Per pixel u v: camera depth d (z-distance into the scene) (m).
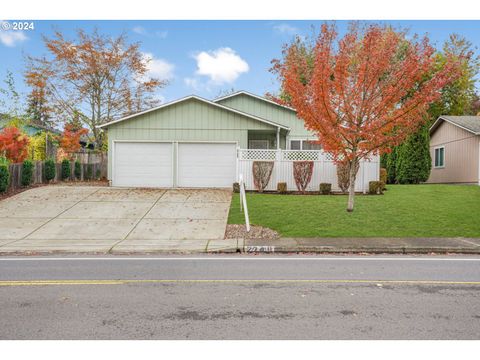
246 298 5.73
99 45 29.47
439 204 15.02
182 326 4.64
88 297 5.79
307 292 6.06
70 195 17.16
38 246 10.12
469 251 9.56
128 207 15.16
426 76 16.98
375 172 18.36
